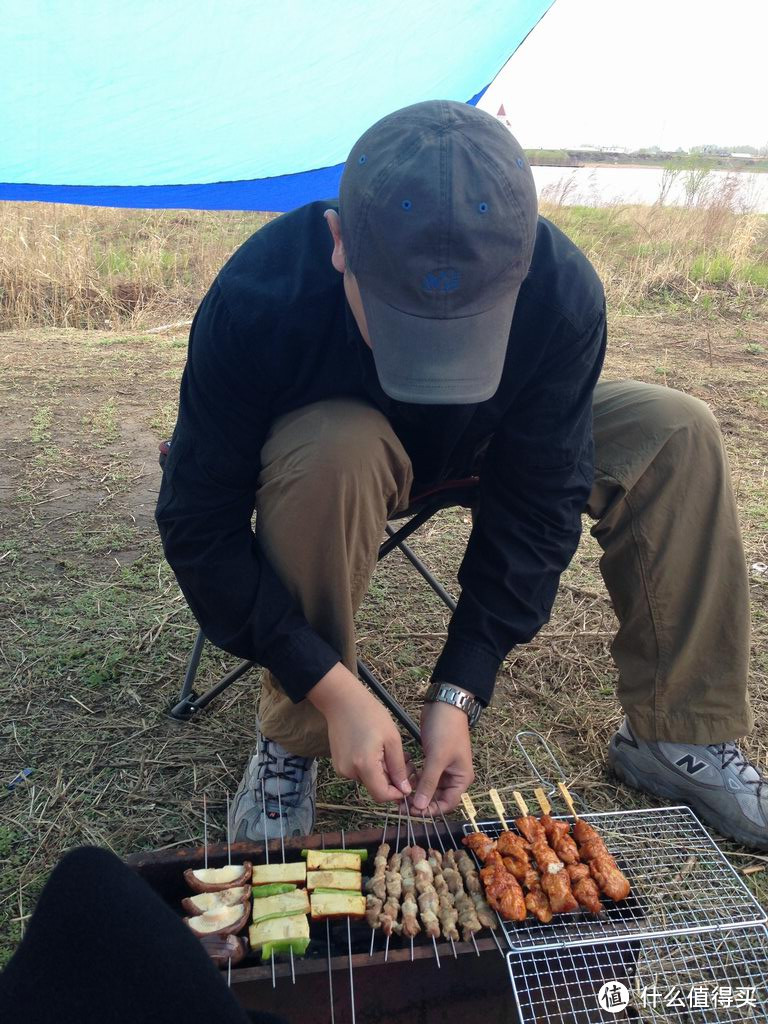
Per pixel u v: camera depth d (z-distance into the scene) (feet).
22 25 6.35
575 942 4.22
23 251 24.45
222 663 8.35
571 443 5.27
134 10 6.55
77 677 8.07
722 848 6.16
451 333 4.06
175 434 5.27
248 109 8.12
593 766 7.02
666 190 34.30
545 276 4.91
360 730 4.80
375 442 5.07
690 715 6.16
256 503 5.30
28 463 13.15
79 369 18.11
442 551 10.87
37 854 6.07
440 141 3.95
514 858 4.75
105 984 2.28
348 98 8.65
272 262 5.00
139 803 6.57
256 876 4.58
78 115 7.43
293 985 4.21
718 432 5.76
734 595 5.84
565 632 9.07
